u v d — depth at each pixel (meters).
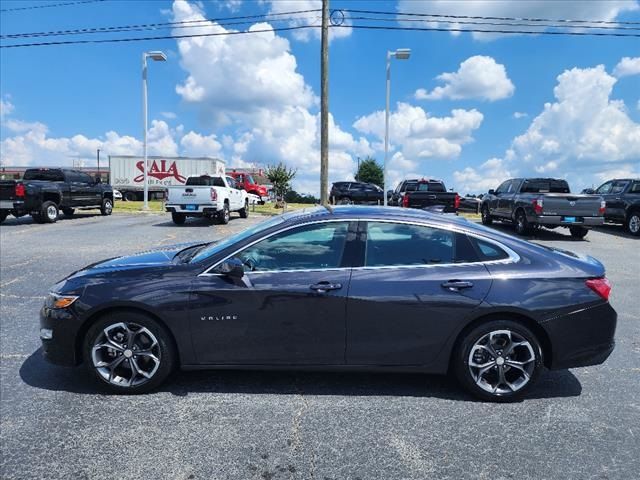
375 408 3.66
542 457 3.03
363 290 3.71
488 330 3.73
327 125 20.25
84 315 3.78
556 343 3.74
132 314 3.80
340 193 30.03
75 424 3.38
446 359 3.79
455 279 3.73
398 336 3.74
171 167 40.94
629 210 16.34
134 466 2.89
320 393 3.90
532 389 4.05
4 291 7.18
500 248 3.89
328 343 3.76
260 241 3.88
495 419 3.51
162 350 3.82
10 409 3.59
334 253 3.84
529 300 3.70
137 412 3.56
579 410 3.67
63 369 4.36
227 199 18.45
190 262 3.94
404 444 3.16
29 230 15.15
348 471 2.86
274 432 3.29
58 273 8.48
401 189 22.20
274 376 4.21
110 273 3.94
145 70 23.48
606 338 3.80
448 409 3.66
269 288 3.73
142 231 15.15
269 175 38.38
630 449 3.13
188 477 2.79
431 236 3.89
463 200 32.69
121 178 40.94
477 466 2.92
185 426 3.36
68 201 18.88
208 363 3.83
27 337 5.19
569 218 14.52
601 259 11.05
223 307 3.75
